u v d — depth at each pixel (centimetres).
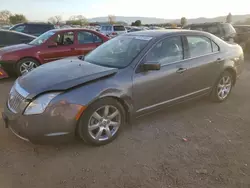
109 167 304
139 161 316
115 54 413
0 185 269
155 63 365
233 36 1248
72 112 313
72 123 316
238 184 274
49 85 316
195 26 1302
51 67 383
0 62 718
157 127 412
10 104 337
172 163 312
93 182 277
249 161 318
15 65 729
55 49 779
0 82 719
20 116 309
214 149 346
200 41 470
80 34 828
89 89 324
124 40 442
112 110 355
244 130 406
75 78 330
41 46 762
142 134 387
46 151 336
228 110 492
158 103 410
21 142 355
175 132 396
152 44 397
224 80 523
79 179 281
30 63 748
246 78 765
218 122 436
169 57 415
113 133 362
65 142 330
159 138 376
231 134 391
